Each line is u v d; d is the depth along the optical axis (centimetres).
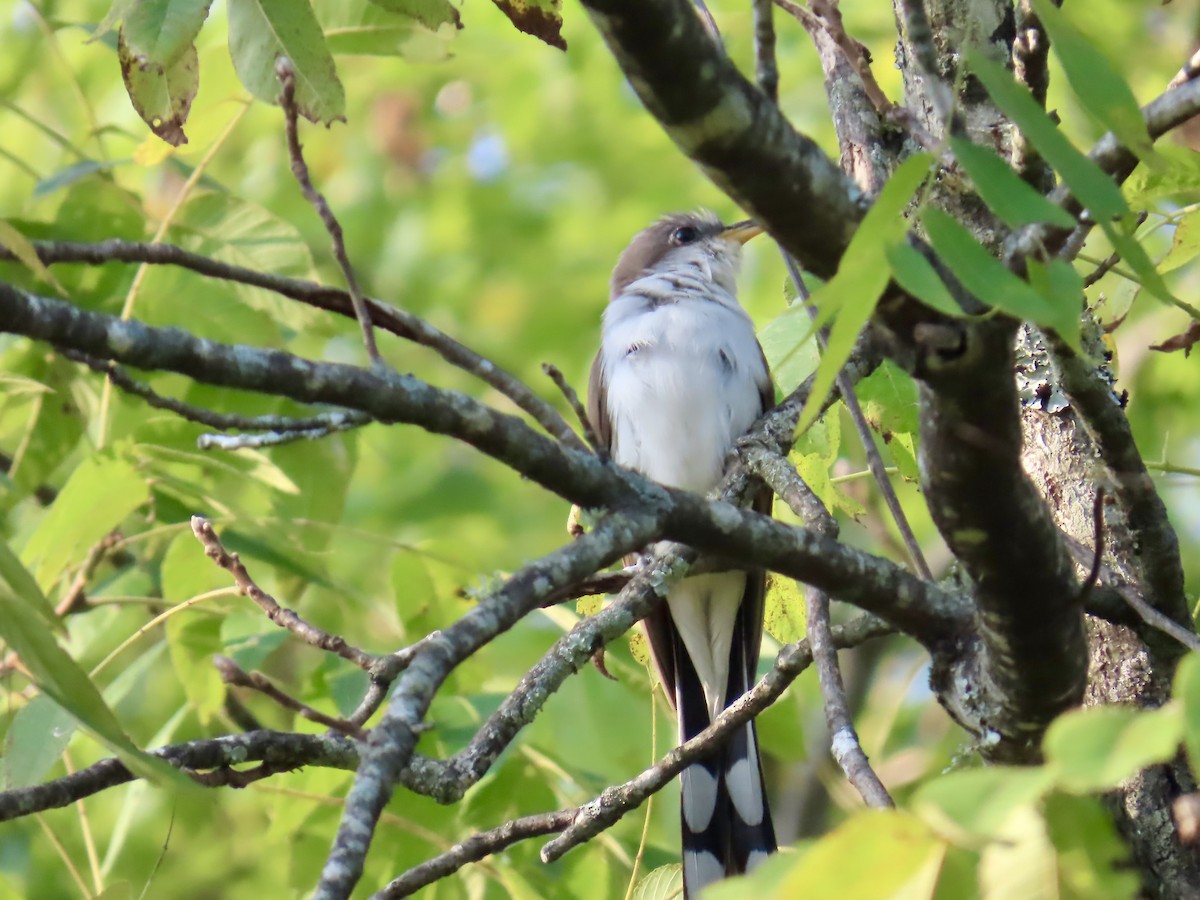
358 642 1069
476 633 443
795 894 277
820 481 759
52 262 464
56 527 823
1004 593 463
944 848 278
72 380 977
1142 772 563
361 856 382
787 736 902
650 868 847
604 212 1614
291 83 458
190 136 839
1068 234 423
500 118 1594
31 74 1376
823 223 389
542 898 816
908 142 654
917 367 407
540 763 859
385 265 1633
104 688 962
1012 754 510
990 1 632
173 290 909
